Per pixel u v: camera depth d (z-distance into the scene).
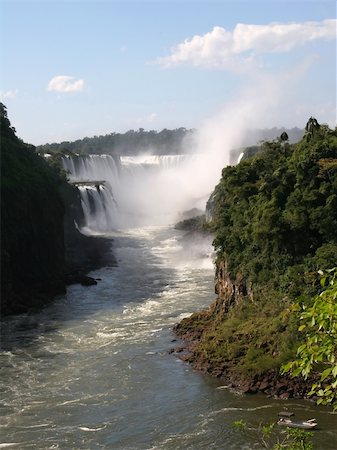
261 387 37.72
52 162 110.38
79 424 34.28
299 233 47.31
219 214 59.25
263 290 47.56
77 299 64.62
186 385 39.28
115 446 31.61
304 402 35.88
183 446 31.38
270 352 40.59
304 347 14.78
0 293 60.78
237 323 46.38
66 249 90.94
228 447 30.98
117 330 52.41
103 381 40.50
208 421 33.97
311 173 48.66
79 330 52.81
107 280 73.56
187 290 67.31
